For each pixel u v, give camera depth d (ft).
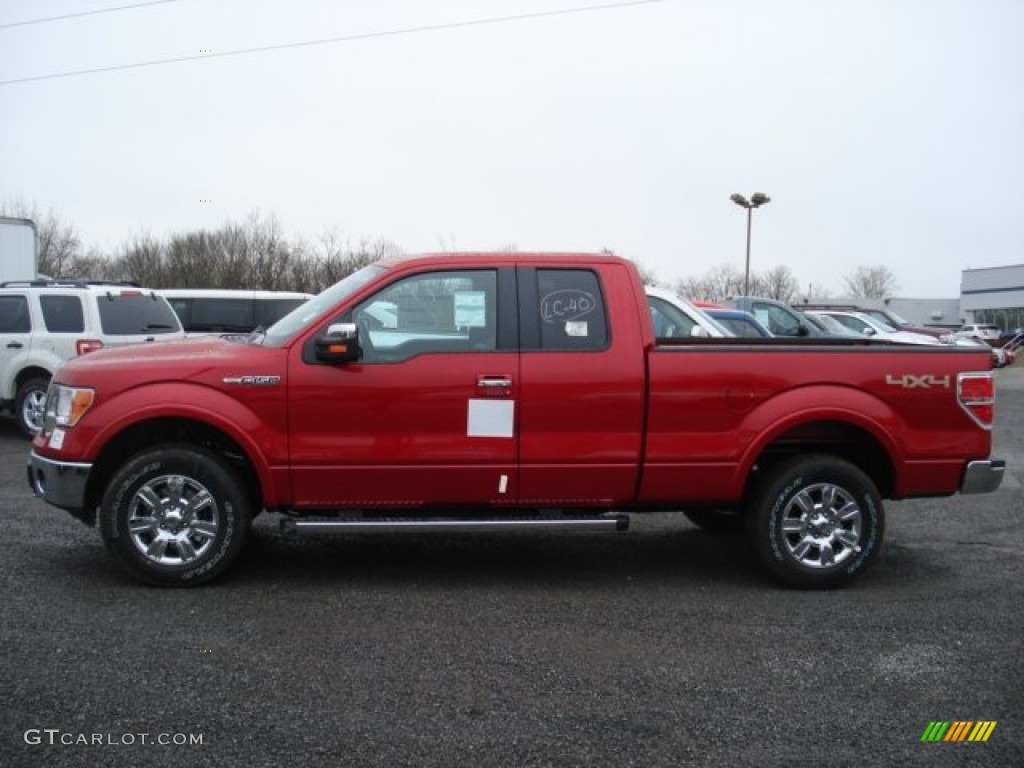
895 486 18.43
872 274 316.60
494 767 10.99
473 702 12.73
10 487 26.99
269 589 17.67
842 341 20.79
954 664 14.42
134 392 17.02
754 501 18.31
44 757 11.00
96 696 12.66
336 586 18.03
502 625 15.90
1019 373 99.81
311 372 17.06
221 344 18.03
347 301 17.48
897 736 11.98
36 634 14.90
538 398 17.37
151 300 38.88
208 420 16.87
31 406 36.47
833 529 18.29
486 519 17.84
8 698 12.55
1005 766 11.24
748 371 17.80
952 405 18.34
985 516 25.63
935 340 61.98
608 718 12.34
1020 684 13.69
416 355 17.29
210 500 17.26
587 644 15.06
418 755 11.23
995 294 243.19
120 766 10.83
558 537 22.65
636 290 17.97
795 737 11.89
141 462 16.98
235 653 14.32
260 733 11.70
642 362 17.61
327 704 12.57
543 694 13.05
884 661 14.51
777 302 50.21
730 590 18.29
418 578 18.74
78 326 36.27
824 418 17.87
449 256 17.87
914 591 18.34
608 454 17.54
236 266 122.62
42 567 18.65
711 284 221.87
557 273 17.90
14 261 53.26
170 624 15.53
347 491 17.31
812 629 15.97
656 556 20.92
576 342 17.63
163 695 12.74
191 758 11.04
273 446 17.06
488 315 17.62
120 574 18.28
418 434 17.25
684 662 14.35
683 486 17.81
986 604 17.49
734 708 12.72
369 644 14.84
